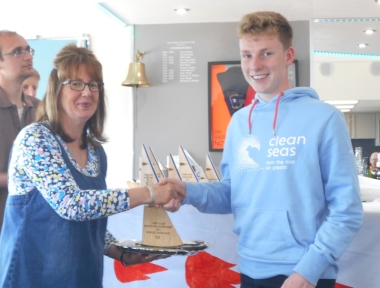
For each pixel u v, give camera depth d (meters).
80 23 4.48
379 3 3.65
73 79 1.43
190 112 4.42
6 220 1.40
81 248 1.40
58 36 4.50
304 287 1.33
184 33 4.41
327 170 1.44
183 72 4.42
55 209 1.33
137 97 4.46
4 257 1.38
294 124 1.47
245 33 1.52
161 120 4.45
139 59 4.39
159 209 1.67
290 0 3.66
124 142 4.48
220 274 2.11
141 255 1.68
